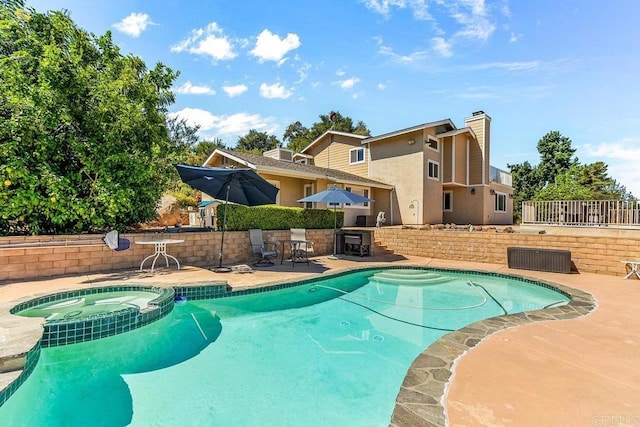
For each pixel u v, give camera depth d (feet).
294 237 34.60
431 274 32.17
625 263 27.66
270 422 10.27
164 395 11.89
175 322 19.57
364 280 30.66
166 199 58.85
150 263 28.63
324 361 14.58
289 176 52.29
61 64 25.31
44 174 24.17
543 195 81.61
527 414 8.52
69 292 18.98
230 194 31.86
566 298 22.75
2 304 15.92
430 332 18.10
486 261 36.04
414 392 9.55
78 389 12.32
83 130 27.43
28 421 10.48
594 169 100.12
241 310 22.08
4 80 23.56
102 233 27.91
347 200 36.24
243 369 13.85
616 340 13.75
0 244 22.39
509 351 12.57
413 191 61.52
